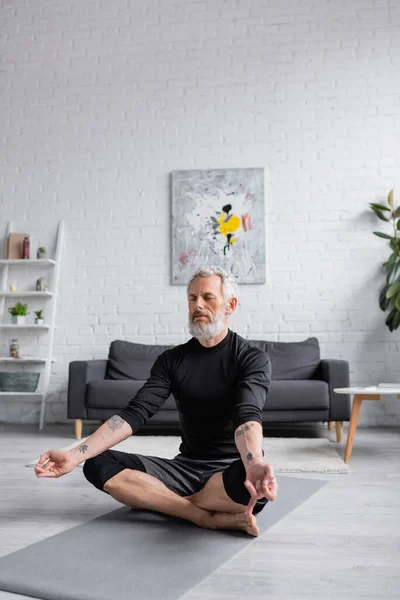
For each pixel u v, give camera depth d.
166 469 2.13
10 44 5.53
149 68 5.38
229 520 1.96
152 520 2.11
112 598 1.42
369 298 4.99
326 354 4.99
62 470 1.87
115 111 5.37
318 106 5.18
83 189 5.34
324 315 5.02
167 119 5.31
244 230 5.09
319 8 5.26
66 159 5.38
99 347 5.18
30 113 5.46
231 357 2.08
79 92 5.43
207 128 5.26
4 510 2.29
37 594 1.46
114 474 2.06
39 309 5.27
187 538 1.90
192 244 5.14
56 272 5.19
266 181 5.15
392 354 4.93
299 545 1.84
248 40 5.30
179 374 2.12
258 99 5.24
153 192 5.26
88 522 2.08
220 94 5.28
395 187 5.05
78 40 5.48
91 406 4.28
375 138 5.11
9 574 1.58
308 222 5.10
